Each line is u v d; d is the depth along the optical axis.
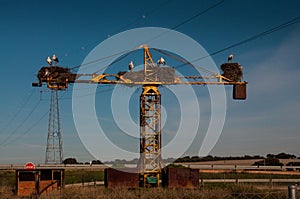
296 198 9.70
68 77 40.78
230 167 58.34
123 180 35.59
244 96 44.47
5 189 33.09
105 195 26.80
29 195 30.20
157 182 39.00
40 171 32.19
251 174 54.22
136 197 26.72
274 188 31.77
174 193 27.61
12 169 56.97
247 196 26.45
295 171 58.06
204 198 26.38
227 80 44.19
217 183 41.41
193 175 36.31
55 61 40.97
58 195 26.98
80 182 43.72
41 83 40.75
